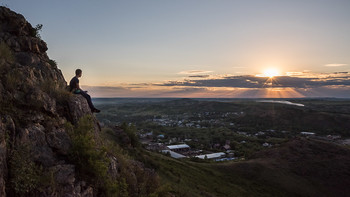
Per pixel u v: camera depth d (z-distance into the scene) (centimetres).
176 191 1891
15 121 555
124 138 2808
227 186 3200
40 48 984
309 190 3603
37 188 473
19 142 524
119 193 727
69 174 564
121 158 978
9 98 589
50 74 894
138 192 873
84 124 782
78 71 1005
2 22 839
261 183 3706
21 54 834
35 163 530
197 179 3031
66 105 820
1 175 429
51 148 607
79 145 664
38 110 650
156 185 1034
